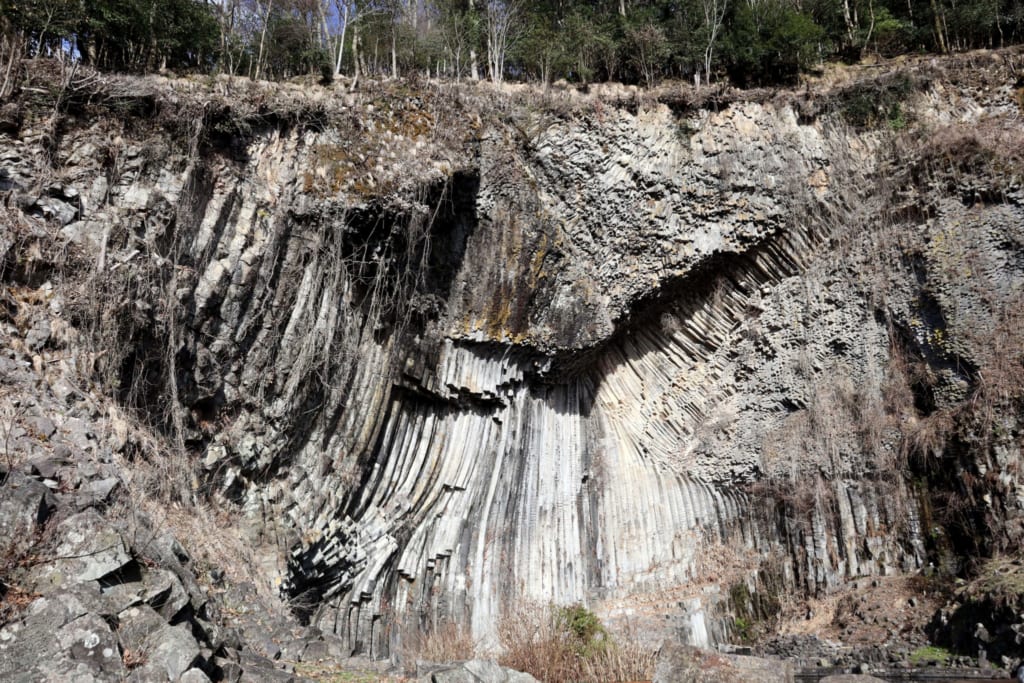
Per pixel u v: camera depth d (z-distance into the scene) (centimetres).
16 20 1267
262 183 1323
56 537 721
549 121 1645
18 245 1081
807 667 1418
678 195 1734
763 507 1752
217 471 1269
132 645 696
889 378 1672
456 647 1357
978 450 1512
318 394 1374
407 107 1480
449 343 1525
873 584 1573
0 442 878
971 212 1633
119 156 1204
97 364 1127
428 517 1539
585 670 1127
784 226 1753
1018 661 1209
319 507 1364
